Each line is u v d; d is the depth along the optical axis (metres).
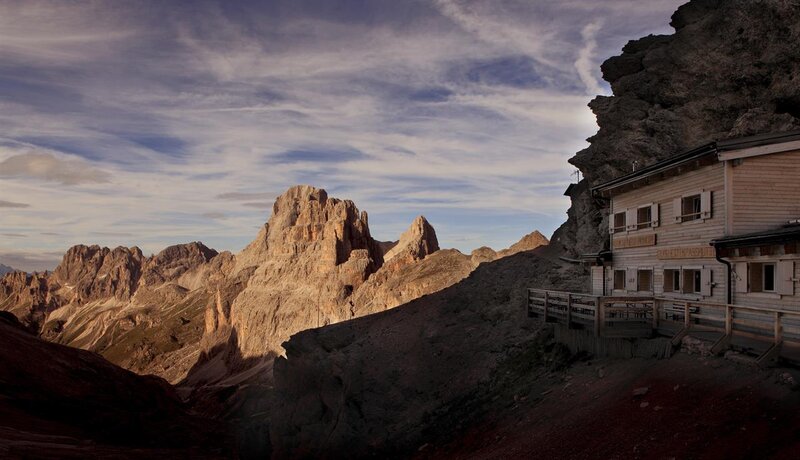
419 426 31.62
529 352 29.73
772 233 18.33
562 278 42.94
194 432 54.03
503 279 48.50
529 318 35.25
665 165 24.70
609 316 24.81
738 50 34.62
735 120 34.41
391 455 29.84
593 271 33.38
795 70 31.36
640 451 14.00
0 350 44.97
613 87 44.38
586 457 15.22
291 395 49.03
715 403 14.48
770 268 19.27
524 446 18.39
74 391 46.69
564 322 26.95
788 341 15.09
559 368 24.39
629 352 20.92
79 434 37.12
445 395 34.09
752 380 14.65
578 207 48.75
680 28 41.00
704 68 36.28
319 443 42.12
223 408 110.94
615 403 17.50
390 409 37.12
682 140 36.56
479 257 102.12
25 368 45.22
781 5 31.80
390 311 52.78
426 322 45.69
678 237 24.39
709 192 22.05
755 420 12.87
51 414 40.50
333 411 43.38
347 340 48.72
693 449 12.95
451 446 24.22
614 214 31.19
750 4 33.88
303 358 48.28
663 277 25.50
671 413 15.06
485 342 37.72
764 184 20.92
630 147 39.97
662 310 23.70
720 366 16.28
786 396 13.14
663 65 39.44
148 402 54.97
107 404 48.59
